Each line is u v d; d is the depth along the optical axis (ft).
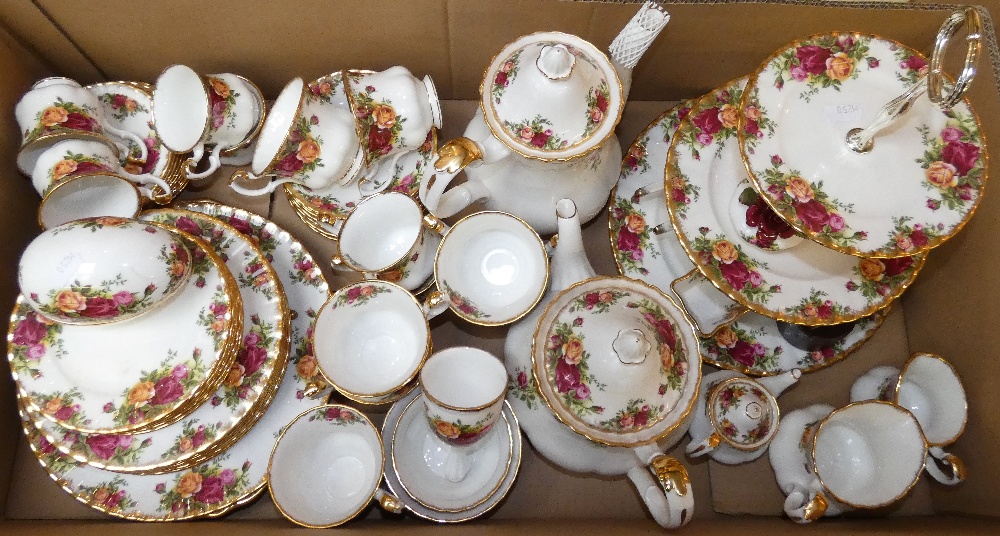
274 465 2.77
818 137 2.50
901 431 2.93
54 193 3.08
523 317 3.09
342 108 3.40
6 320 3.09
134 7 3.07
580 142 2.83
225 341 2.67
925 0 3.06
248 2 3.06
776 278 2.80
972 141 2.48
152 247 2.47
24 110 3.14
